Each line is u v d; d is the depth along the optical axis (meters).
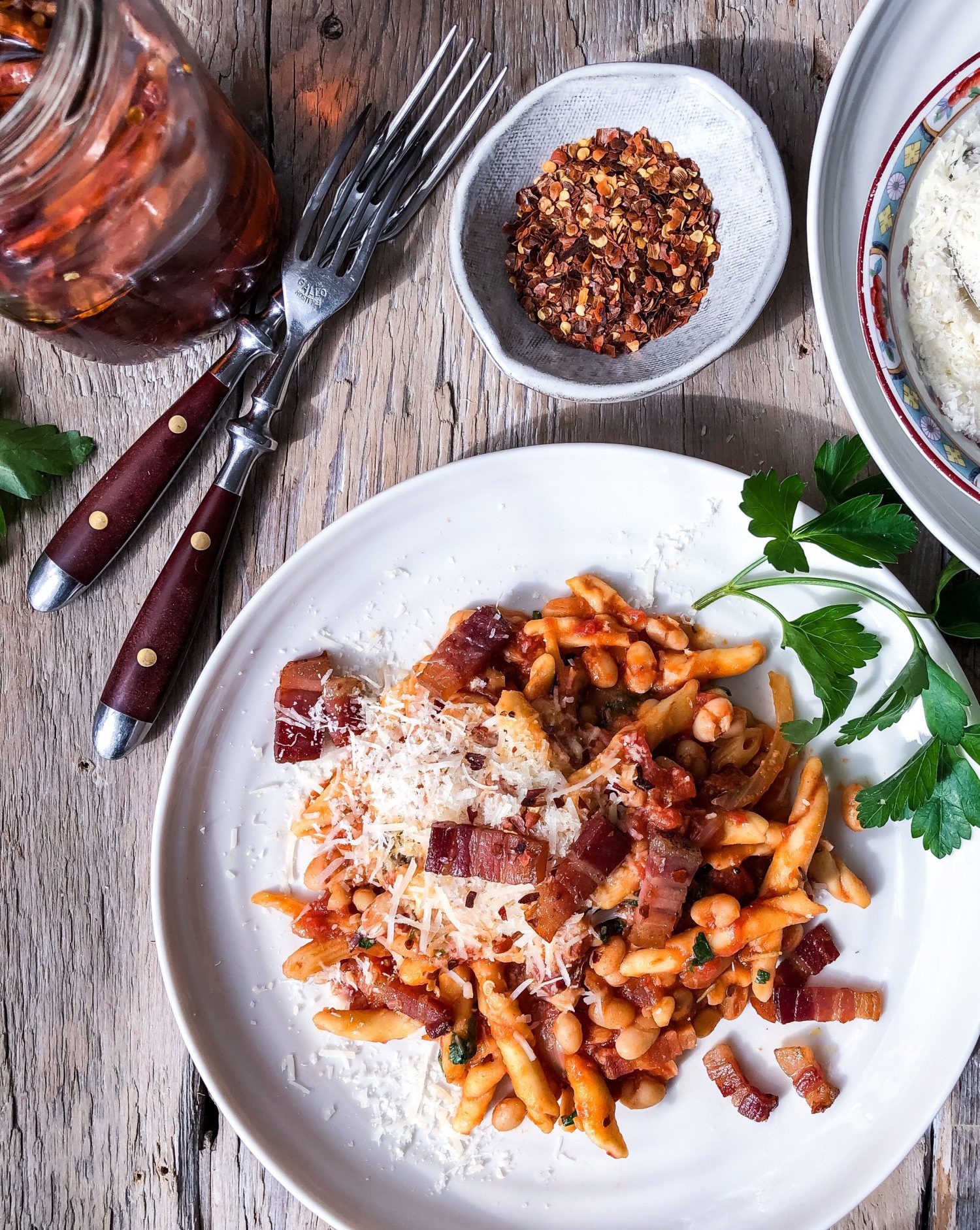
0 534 0.53
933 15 0.49
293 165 0.53
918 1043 0.52
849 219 0.50
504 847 0.49
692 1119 0.52
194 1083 0.54
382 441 0.53
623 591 0.53
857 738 0.50
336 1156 0.53
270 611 0.52
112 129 0.45
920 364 0.50
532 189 0.52
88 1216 0.54
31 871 0.54
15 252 0.46
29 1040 0.54
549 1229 0.53
